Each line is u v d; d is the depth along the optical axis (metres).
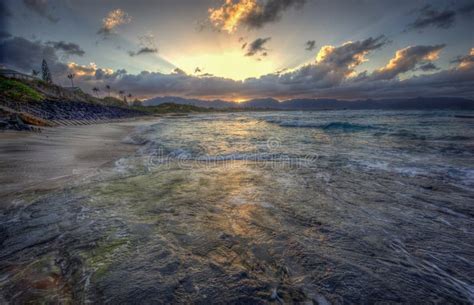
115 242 2.95
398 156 8.77
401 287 2.24
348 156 8.85
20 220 3.59
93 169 7.05
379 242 3.04
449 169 6.79
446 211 4.04
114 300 2.01
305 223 3.57
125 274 2.33
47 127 22.38
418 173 6.43
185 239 3.05
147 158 8.96
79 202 4.37
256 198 4.67
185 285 2.20
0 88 42.53
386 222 3.62
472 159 8.08
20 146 10.45
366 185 5.49
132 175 6.44
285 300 2.04
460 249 2.91
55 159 8.17
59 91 84.19
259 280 2.29
